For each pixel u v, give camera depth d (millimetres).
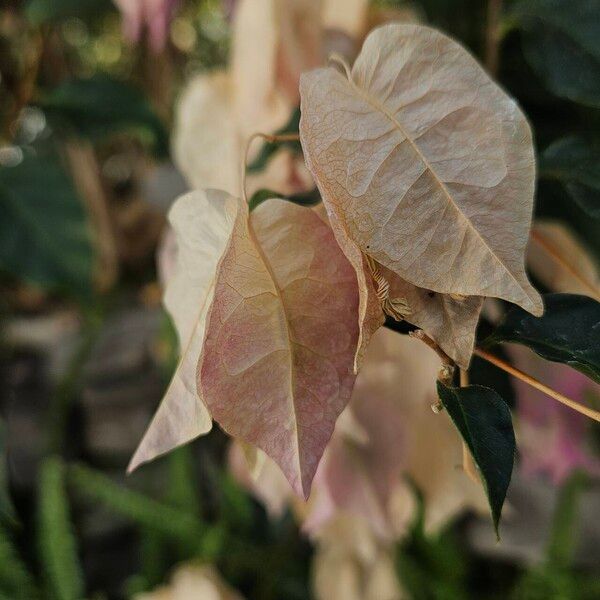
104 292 390
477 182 120
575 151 182
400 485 225
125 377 407
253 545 406
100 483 391
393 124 123
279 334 127
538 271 203
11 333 429
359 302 123
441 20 230
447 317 126
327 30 212
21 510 413
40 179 293
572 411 217
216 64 404
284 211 132
